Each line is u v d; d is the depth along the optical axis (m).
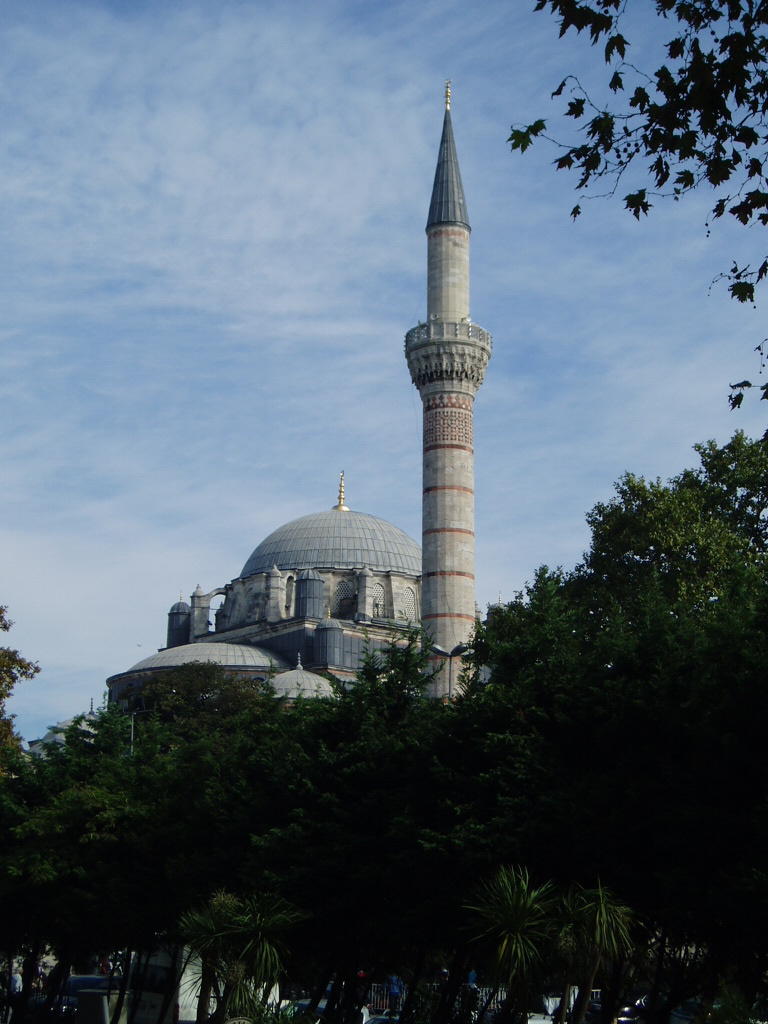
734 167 23.00
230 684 114.81
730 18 22.03
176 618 156.50
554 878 35.34
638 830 34.22
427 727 40.81
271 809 42.97
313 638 136.25
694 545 68.06
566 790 35.75
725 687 34.16
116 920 46.66
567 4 21.72
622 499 73.50
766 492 72.00
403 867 37.44
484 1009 38.75
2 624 62.00
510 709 38.19
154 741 55.56
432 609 101.75
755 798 33.12
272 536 156.50
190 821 46.44
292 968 43.69
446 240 109.06
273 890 39.81
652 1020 36.44
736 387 25.78
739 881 30.42
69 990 66.94
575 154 23.30
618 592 69.19
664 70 22.66
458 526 103.19
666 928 34.28
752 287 24.67
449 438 104.75
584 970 30.62
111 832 48.44
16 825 53.31
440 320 106.38
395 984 60.31
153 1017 52.31
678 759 35.22
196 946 35.91
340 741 43.12
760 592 40.03
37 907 50.25
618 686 36.22
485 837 35.91
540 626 41.66
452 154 112.00
